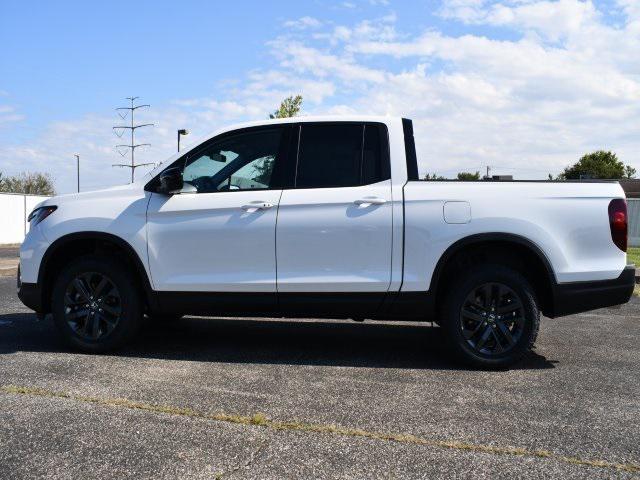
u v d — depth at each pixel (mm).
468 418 3312
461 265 4602
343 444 2926
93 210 4801
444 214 4395
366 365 4496
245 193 4645
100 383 3904
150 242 4699
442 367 4457
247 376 4133
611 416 3371
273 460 2736
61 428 3100
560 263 4363
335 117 4750
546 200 4398
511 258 4605
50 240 4812
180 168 4672
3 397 3590
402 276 4434
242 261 4598
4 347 5000
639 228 22438
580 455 2826
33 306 4902
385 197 4461
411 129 4746
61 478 2553
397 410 3432
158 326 6098
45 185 52969
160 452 2814
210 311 4727
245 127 4836
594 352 5008
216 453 2807
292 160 4676
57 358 4598
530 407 3516
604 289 4398
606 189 4480
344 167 4617
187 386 3865
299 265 4523
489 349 4430
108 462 2703
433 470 2646
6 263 13594
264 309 4617
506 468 2676
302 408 3449
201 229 4637
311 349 5035
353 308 4523
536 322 4379
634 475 2619
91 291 4812
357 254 4465
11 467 2646
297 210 4520
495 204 4383
